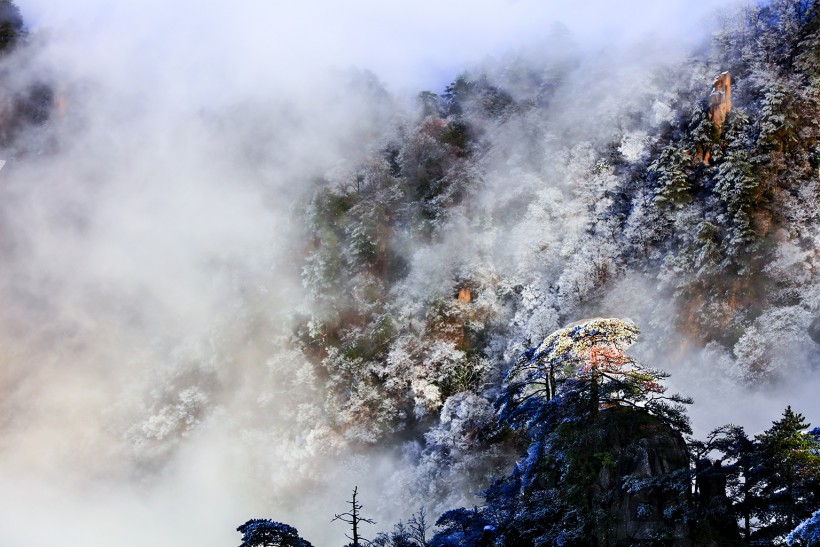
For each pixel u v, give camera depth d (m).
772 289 74.38
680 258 80.25
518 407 36.88
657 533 29.47
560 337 35.03
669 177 88.19
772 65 97.94
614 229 91.31
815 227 77.56
